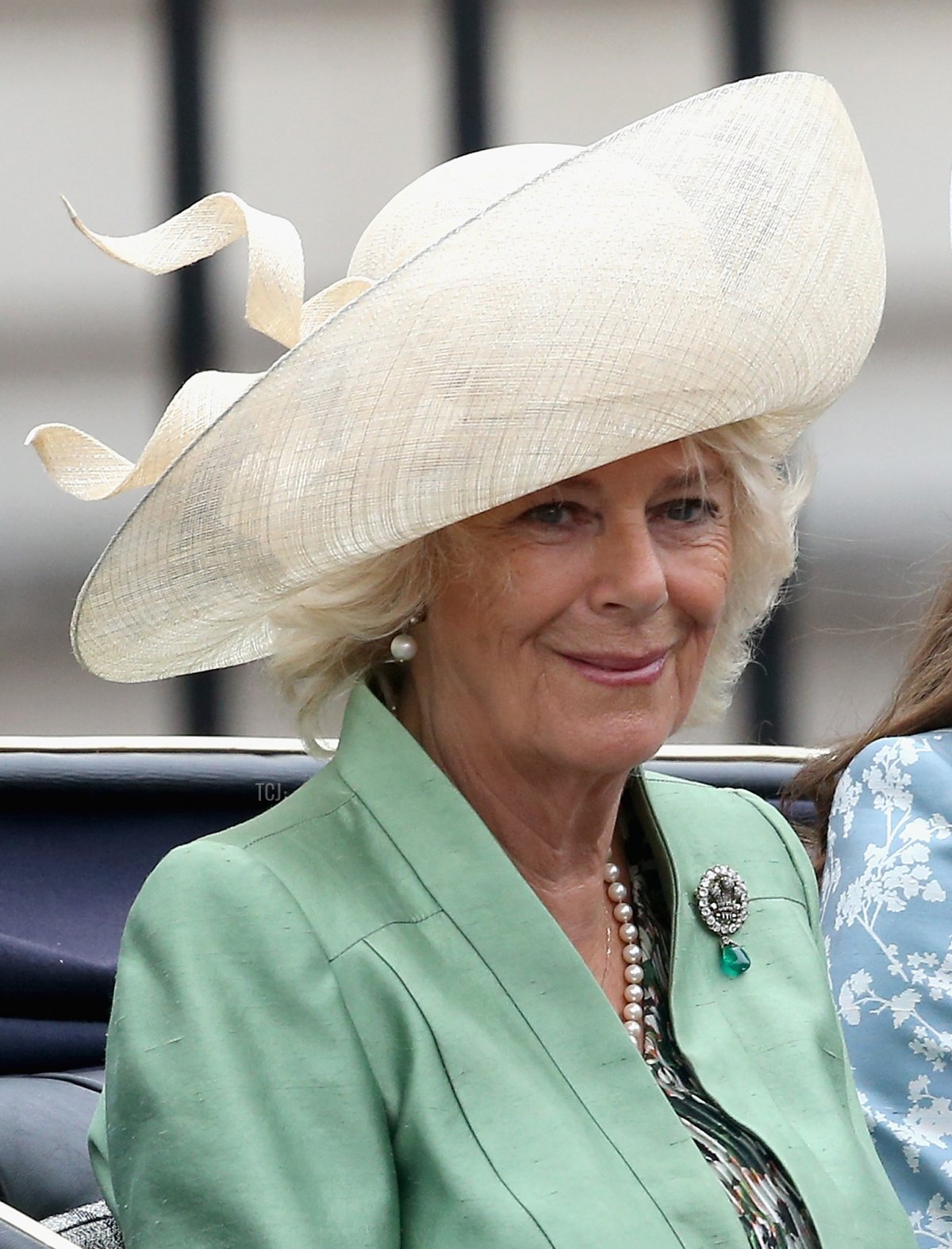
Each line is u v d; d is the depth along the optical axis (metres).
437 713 7.02
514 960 6.61
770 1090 7.28
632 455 6.41
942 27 22.77
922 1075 8.73
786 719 22.47
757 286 6.17
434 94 23.50
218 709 22.48
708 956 7.55
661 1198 6.39
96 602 6.45
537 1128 6.35
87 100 23.42
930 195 22.77
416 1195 6.27
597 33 23.38
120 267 23.42
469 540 6.56
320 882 6.56
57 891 10.10
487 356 5.94
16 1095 8.69
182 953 6.27
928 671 10.02
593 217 6.00
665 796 8.02
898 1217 7.28
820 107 6.42
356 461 6.03
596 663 6.59
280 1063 6.18
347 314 5.99
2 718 23.00
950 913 8.95
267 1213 5.95
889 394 22.84
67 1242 7.04
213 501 6.19
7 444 23.47
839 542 22.59
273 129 23.56
